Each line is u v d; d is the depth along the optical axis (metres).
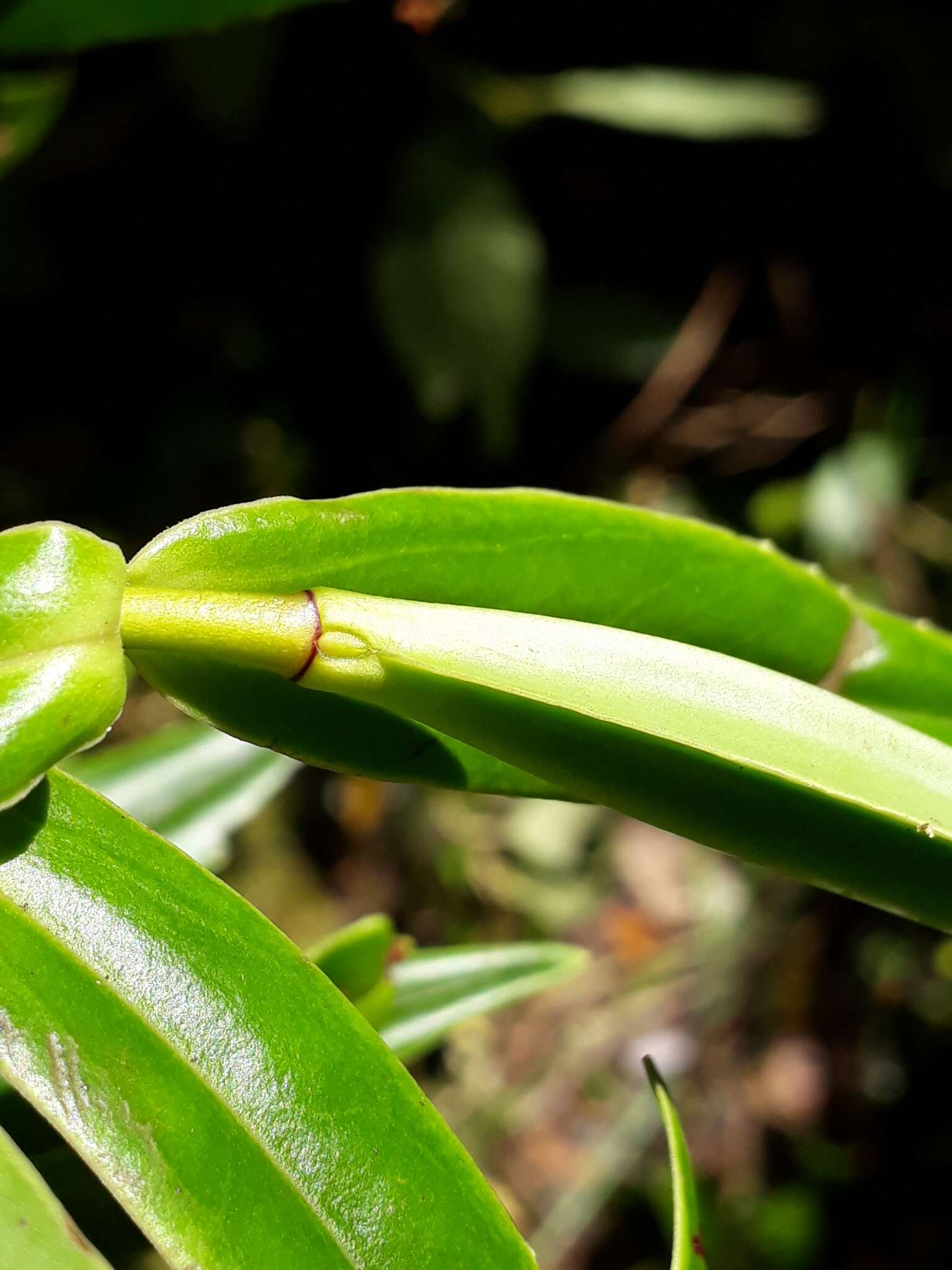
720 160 0.38
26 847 0.10
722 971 0.38
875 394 0.39
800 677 0.12
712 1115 0.36
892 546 0.38
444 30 0.33
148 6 0.14
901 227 0.38
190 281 0.36
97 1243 0.12
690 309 0.39
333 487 0.38
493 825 0.38
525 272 0.34
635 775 0.10
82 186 0.34
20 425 0.36
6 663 0.09
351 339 0.37
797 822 0.10
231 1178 0.09
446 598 0.11
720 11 0.35
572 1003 0.38
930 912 0.10
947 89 0.35
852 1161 0.36
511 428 0.35
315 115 0.33
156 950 0.10
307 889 0.35
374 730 0.11
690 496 0.40
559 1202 0.34
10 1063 0.09
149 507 0.36
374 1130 0.10
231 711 0.10
